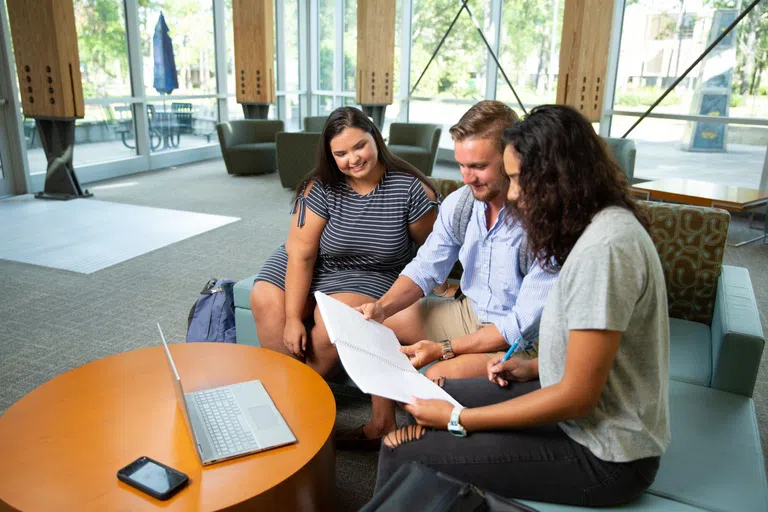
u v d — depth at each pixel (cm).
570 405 113
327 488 144
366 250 218
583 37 625
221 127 722
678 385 181
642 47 663
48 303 331
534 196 116
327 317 161
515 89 795
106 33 685
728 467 142
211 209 565
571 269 111
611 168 116
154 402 156
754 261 447
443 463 129
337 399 238
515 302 182
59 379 168
